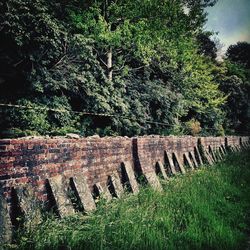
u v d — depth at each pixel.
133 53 14.43
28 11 9.25
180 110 18.00
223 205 6.63
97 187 6.29
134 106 14.66
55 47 9.91
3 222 3.91
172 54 15.79
